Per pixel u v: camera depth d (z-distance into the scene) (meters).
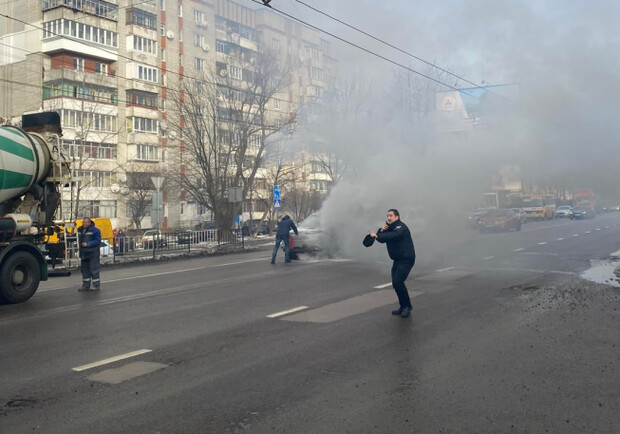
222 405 4.55
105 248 21.25
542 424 4.08
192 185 31.19
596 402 4.50
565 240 22.30
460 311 8.40
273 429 4.04
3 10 41.47
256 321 7.92
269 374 5.38
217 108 29.81
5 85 41.31
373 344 6.47
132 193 40.94
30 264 10.30
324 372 5.42
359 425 4.10
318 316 8.19
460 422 4.13
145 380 5.27
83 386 5.12
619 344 6.36
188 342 6.75
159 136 43.53
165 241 23.06
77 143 36.72
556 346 6.29
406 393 4.78
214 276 13.73
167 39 45.88
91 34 40.53
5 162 10.37
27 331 7.56
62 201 12.41
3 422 4.25
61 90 38.31
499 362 5.68
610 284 10.91
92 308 9.38
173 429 4.08
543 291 10.12
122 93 42.53
